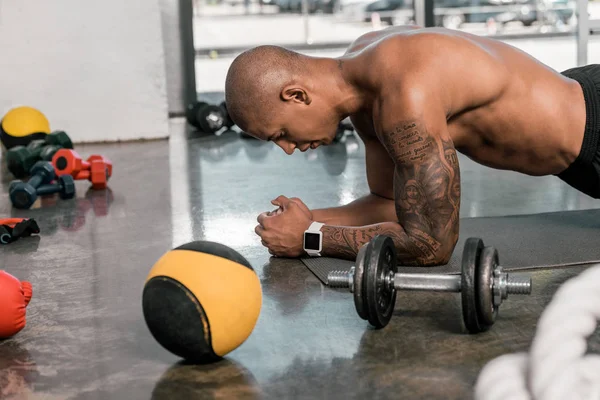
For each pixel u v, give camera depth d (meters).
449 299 2.08
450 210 2.11
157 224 3.11
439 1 8.73
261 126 2.18
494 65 2.20
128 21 5.74
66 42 5.69
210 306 1.60
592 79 2.40
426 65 2.08
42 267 2.54
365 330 1.87
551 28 8.69
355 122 2.46
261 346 1.79
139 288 2.28
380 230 2.22
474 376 1.59
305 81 2.15
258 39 9.18
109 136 5.86
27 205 3.52
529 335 1.79
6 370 1.72
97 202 3.63
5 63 5.62
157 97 5.87
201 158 4.90
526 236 2.57
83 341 1.88
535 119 2.29
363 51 2.22
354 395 1.53
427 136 2.04
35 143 4.62
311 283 2.22
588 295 1.53
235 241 2.76
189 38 6.98
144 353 1.79
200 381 1.62
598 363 1.40
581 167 2.42
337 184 3.88
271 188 3.81
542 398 1.32
